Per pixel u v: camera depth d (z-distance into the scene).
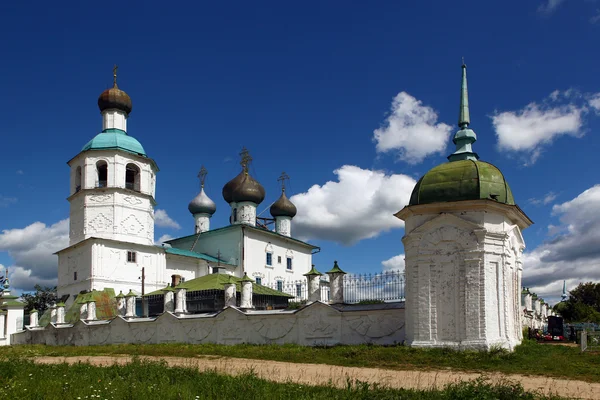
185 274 55.75
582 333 26.34
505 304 25.16
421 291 25.61
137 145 52.84
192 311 39.38
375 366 22.11
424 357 23.14
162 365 20.06
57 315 44.75
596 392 16.39
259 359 25.45
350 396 14.35
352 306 29.62
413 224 26.58
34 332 46.31
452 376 19.52
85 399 14.10
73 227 51.06
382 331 27.70
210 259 57.47
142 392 14.90
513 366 21.44
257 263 60.75
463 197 25.48
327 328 29.34
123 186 50.66
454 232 25.45
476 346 23.97
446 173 26.39
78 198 50.88
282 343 30.80
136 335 37.72
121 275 49.16
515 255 28.39
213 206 67.50
